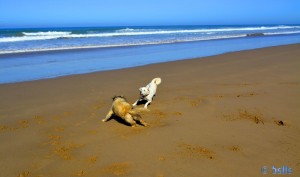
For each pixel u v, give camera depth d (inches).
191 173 183.2
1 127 258.1
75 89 383.6
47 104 321.7
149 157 203.8
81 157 205.6
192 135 237.1
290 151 208.4
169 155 205.9
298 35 1712.6
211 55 729.6
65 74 486.9
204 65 559.2
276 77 439.8
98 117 283.1
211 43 1123.9
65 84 409.7
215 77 449.4
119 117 272.8
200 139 229.6
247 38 1432.1
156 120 272.2
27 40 1128.2
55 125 263.1
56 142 229.0
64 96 351.6
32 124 265.4
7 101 331.9
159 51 831.1
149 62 625.6
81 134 243.9
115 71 503.2
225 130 245.9
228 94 350.9
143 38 1341.0
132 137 236.7
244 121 264.8
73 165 195.5
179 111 294.4
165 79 440.5
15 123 267.6
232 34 1781.5
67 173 186.4
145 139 232.2
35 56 691.4
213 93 357.4
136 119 256.8
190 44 1069.8
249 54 716.7
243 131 243.1
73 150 216.2
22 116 285.3
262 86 385.7
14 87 391.9
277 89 367.9
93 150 215.6
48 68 542.3
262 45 1045.8
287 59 622.5
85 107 312.0
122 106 256.5
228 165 191.5
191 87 390.0
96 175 183.5
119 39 1257.4
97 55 728.3
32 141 231.3
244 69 511.5
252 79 430.3
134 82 425.1
